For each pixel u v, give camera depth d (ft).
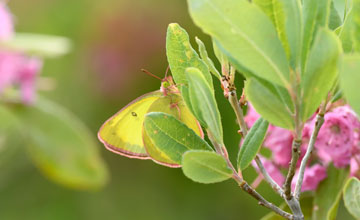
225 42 1.14
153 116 1.25
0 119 2.36
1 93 2.32
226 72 1.29
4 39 2.14
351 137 1.46
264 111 1.17
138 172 3.22
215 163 1.22
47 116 2.38
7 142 2.86
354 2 1.18
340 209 2.45
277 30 1.16
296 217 1.22
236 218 3.12
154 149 1.39
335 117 1.45
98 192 3.15
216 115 1.23
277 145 1.55
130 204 3.18
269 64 1.15
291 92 1.16
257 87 1.16
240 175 1.24
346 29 1.22
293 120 1.17
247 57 1.14
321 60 1.14
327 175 1.49
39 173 3.07
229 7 1.13
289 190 1.22
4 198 3.06
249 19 1.14
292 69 1.16
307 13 1.18
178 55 1.28
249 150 1.25
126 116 1.54
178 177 3.21
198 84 1.19
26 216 3.05
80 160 2.37
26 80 2.34
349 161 1.47
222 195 3.15
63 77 3.25
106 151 3.23
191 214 3.16
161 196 3.19
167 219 3.15
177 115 1.48
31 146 2.38
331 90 1.23
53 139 2.38
